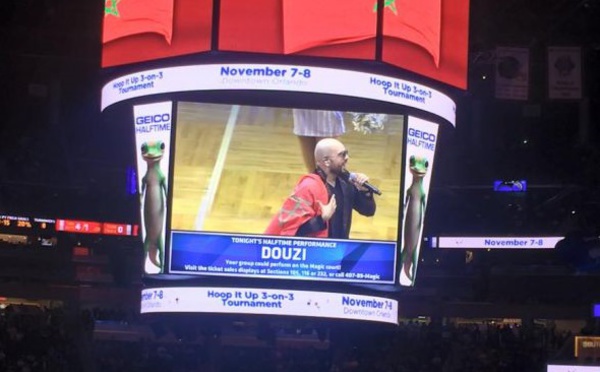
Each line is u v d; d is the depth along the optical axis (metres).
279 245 21.23
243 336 38.25
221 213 21.20
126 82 22.08
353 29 21.23
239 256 21.22
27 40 34.84
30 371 32.41
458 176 46.78
